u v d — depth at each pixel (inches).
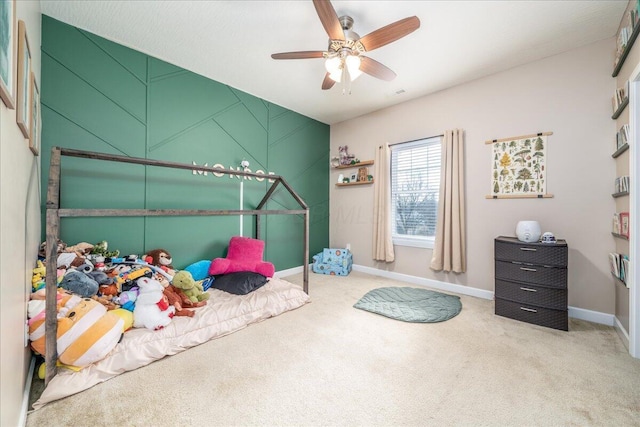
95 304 65.4
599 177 92.8
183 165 87.8
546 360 69.2
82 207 88.7
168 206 109.4
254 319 91.4
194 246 117.9
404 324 91.4
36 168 69.4
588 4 75.9
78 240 87.7
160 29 88.1
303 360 69.4
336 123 183.8
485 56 102.5
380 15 80.8
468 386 59.2
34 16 66.6
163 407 52.9
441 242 130.1
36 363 64.5
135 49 99.2
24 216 51.8
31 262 61.5
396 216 155.5
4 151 37.0
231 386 59.2
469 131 123.3
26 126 50.1
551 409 52.4
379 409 52.5
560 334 84.0
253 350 74.4
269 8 78.5
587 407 52.8
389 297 117.3
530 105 106.7
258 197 144.3
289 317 97.3
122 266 84.1
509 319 96.0
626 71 79.7
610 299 91.0
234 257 121.2
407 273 147.5
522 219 109.3
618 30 85.5
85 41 88.4
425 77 119.3
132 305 75.5
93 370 59.8
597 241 93.3
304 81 124.9
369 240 165.9
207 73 117.6
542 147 103.8
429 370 65.2
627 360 69.0
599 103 92.7
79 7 78.3
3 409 37.0
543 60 103.7
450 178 126.3
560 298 87.5
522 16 80.8
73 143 86.6
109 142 94.0
